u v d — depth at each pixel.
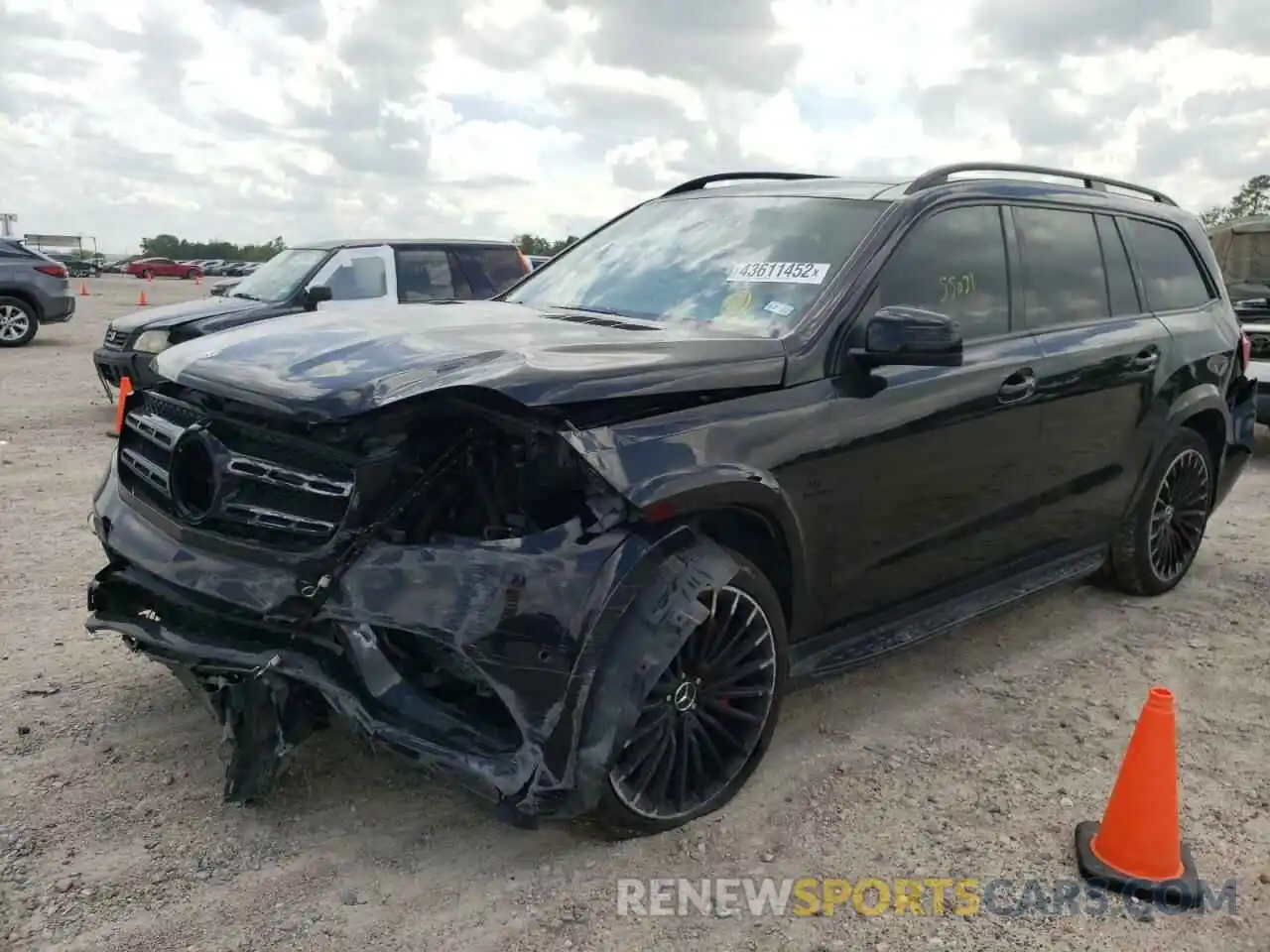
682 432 3.15
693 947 2.76
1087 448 4.80
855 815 3.41
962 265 4.23
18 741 3.66
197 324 9.38
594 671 2.89
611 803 3.04
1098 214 5.08
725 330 3.75
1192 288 5.73
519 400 2.85
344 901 2.89
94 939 2.69
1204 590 5.83
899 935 2.84
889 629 4.06
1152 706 3.10
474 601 2.81
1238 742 4.03
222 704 3.13
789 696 4.29
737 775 3.40
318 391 2.91
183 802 3.32
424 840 3.19
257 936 2.73
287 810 3.30
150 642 3.18
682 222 4.61
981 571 4.44
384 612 2.84
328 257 10.27
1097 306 4.95
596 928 2.82
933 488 3.99
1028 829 3.37
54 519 6.56
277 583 2.97
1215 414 5.65
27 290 17.19
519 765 2.80
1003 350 4.28
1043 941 2.84
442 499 2.96
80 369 14.36
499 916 2.86
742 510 3.30
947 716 4.16
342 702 2.84
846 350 3.67
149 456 3.52
